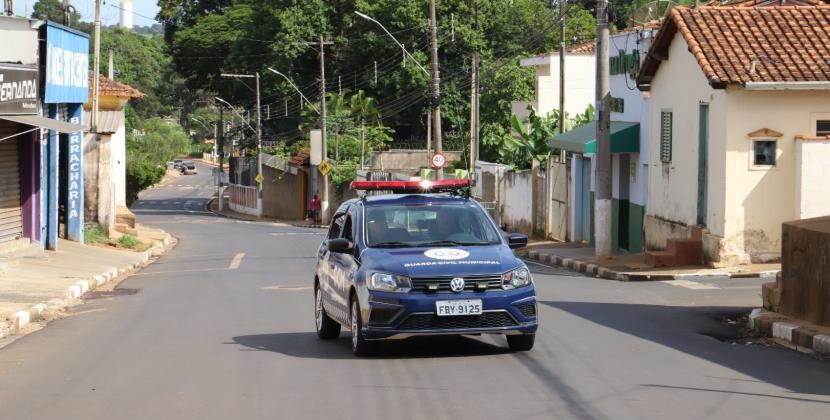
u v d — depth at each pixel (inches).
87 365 426.6
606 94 933.2
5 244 954.1
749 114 816.3
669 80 938.7
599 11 923.4
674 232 936.3
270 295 727.7
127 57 4859.7
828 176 811.4
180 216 2738.7
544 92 1914.4
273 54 2696.9
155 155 3951.8
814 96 818.2
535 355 421.7
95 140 1285.7
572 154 1213.7
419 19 2500.0
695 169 883.4
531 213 1374.3
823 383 360.2
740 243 826.2
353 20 2669.8
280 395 346.9
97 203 1293.1
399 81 2539.4
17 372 414.6
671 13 883.4
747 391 344.2
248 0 3041.3
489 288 407.8
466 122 2556.6
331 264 477.1
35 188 1016.9
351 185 485.1
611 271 852.6
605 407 318.7
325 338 497.4
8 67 851.4
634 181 1067.3
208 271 1003.3
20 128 995.9
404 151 2450.8
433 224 449.1
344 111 2628.0
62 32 1035.3
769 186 823.1
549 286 749.3
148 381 382.0
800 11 884.6
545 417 305.3
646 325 523.2
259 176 2778.1
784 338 466.0
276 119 2982.3
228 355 443.5
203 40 2918.3
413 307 400.5
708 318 552.4
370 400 334.6
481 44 2498.8
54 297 699.4
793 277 496.4
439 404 326.0
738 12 882.1
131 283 888.3
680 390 345.7
